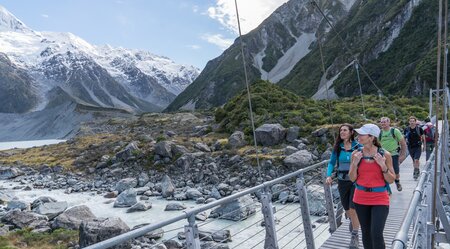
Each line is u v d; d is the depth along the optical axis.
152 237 19.09
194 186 38.47
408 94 113.38
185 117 121.25
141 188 37.66
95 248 3.69
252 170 38.12
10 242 18.69
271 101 65.75
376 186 6.67
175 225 23.11
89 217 22.95
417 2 163.00
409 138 17.30
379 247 6.43
